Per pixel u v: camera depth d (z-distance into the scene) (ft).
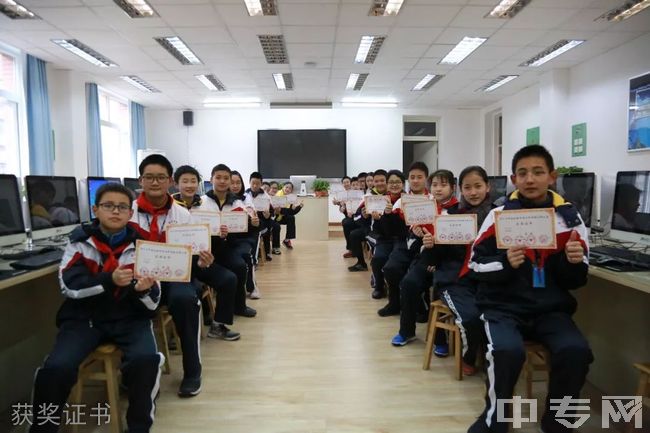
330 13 14.39
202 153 31.04
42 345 7.55
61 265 5.63
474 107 30.91
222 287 9.04
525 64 20.58
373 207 12.28
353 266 16.74
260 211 16.62
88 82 22.86
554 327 5.38
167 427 5.83
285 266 17.54
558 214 5.62
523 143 25.77
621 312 6.75
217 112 30.94
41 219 8.44
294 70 21.12
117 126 27.07
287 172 30.83
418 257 9.28
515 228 5.38
